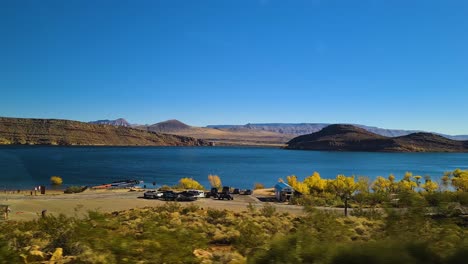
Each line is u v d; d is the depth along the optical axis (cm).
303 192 4925
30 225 1441
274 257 610
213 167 13588
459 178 4684
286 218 2102
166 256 640
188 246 679
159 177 9800
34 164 13088
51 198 4409
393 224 651
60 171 10762
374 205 2294
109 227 805
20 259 842
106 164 13950
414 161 19300
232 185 8238
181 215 2314
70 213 3008
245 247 1105
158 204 3916
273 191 6022
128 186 7238
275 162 17188
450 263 520
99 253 640
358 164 16488
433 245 547
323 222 885
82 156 18462
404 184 5025
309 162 17650
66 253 981
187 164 14925
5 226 1357
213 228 1606
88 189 6278
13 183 7712
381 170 12975
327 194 4494
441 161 19488
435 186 4866
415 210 659
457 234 585
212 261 859
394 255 530
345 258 553
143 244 645
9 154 18512
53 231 1086
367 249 542
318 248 581
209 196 4938
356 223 1133
